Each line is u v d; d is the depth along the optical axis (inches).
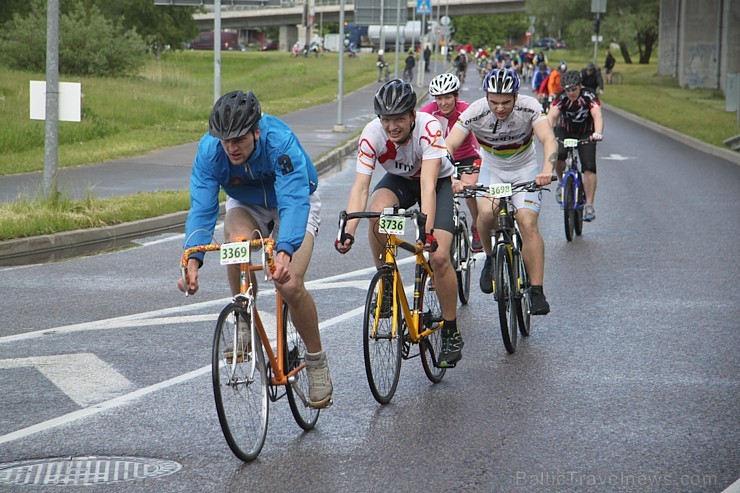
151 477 228.1
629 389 298.2
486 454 243.1
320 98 1953.7
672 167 1002.7
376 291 280.5
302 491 220.1
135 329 370.0
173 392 293.6
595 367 323.0
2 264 502.0
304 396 260.8
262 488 221.8
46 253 535.8
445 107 426.3
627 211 701.3
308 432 261.0
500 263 335.9
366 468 234.2
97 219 598.2
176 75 2133.4
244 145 233.9
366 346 274.2
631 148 1212.5
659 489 220.8
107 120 1248.2
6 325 374.9
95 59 1899.6
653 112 1791.3
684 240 578.9
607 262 510.6
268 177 247.1
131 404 282.2
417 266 301.0
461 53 2760.8
